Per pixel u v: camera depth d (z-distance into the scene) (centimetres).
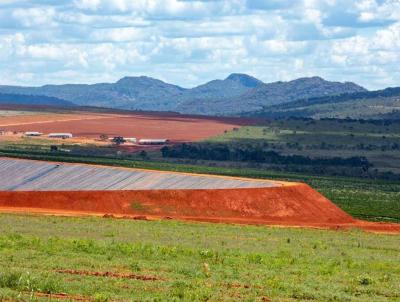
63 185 18588
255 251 9650
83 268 7119
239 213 16050
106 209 15850
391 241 12694
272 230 13188
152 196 16238
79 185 18400
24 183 19250
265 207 16300
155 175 18375
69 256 7925
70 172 19512
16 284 5991
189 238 10844
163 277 6850
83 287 6041
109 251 8556
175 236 11019
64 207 15775
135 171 18850
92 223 12456
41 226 11569
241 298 6031
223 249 9619
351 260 9338
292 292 6475
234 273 7338
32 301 5422
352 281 7419
